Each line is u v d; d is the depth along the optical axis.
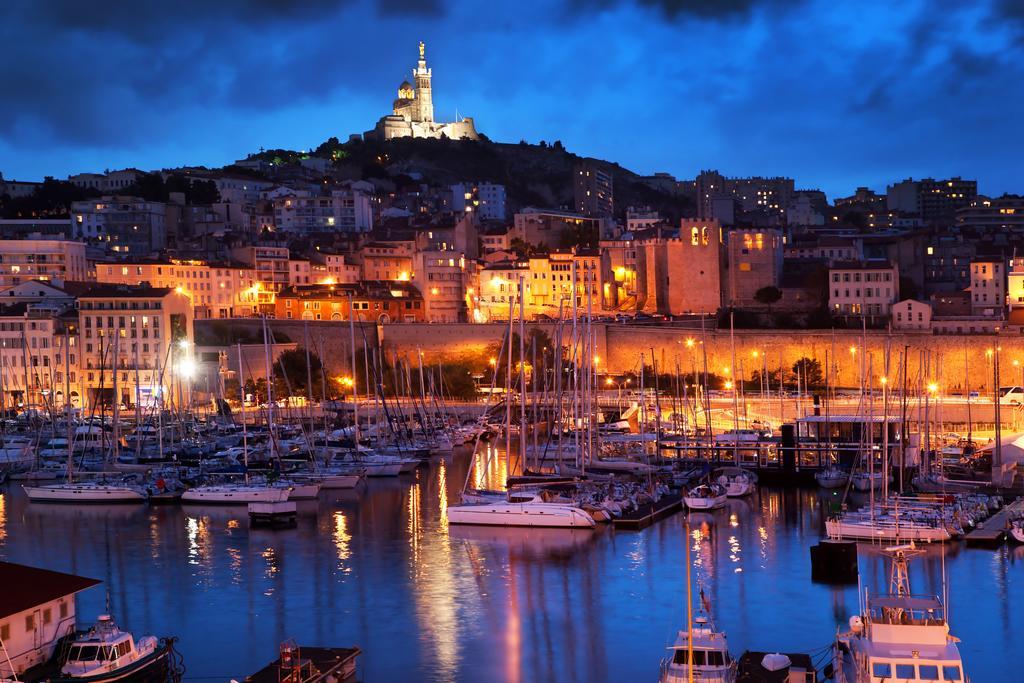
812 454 154.00
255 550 108.81
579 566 99.88
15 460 160.50
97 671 66.12
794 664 68.50
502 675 72.25
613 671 72.81
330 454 157.00
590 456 145.25
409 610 86.88
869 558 100.38
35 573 72.38
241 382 149.12
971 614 83.25
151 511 130.75
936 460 143.00
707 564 99.88
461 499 124.62
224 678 72.19
